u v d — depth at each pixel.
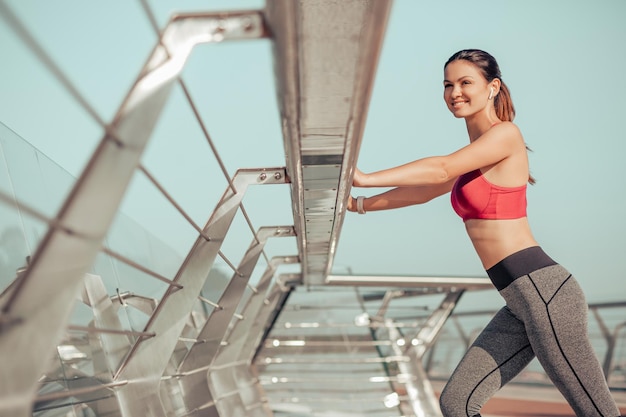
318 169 2.24
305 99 1.64
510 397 8.24
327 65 1.46
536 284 2.24
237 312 5.63
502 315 2.45
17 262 2.05
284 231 4.24
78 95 1.01
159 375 2.47
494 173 2.32
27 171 2.27
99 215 1.13
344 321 7.98
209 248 2.81
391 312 8.02
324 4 1.23
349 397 7.59
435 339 7.88
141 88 1.26
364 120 1.82
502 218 2.32
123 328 2.85
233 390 5.50
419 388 7.67
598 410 2.19
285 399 7.51
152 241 3.68
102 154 1.14
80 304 2.36
